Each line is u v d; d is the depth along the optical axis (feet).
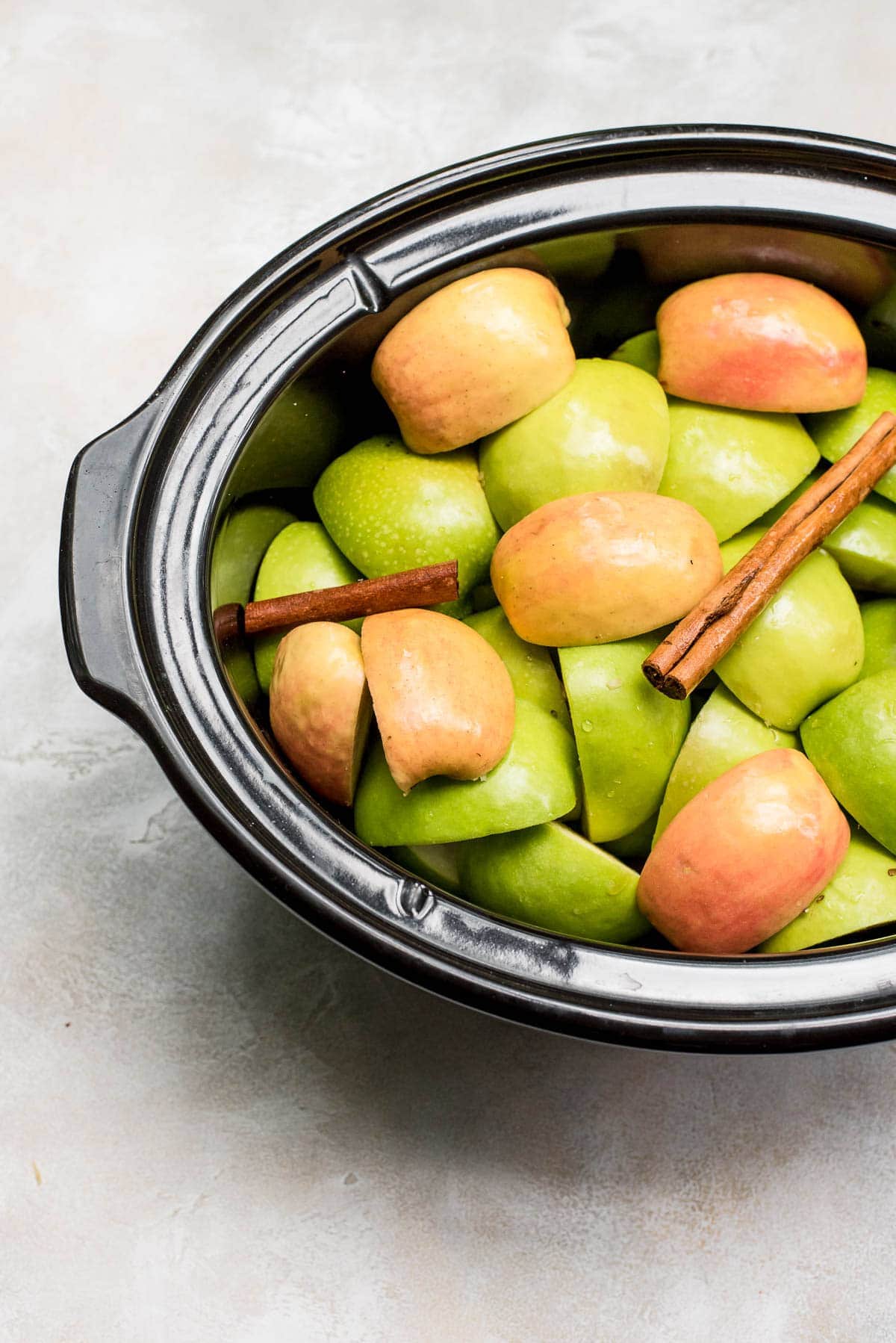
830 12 3.45
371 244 2.91
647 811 2.93
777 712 2.94
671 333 2.97
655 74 3.45
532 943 2.75
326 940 3.24
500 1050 3.21
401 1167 3.18
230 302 2.87
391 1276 3.15
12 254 3.43
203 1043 3.21
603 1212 3.17
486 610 3.04
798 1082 3.20
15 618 3.33
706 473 2.96
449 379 2.92
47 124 3.46
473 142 3.45
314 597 2.96
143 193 3.44
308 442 3.01
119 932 3.24
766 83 3.45
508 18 3.47
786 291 2.95
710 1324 3.14
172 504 2.84
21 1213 3.16
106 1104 3.19
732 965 2.74
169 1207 3.17
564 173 2.92
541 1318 3.14
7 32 3.48
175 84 3.47
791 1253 3.16
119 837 3.27
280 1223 3.16
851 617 2.96
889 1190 3.17
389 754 2.81
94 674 2.76
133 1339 3.13
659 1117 3.19
